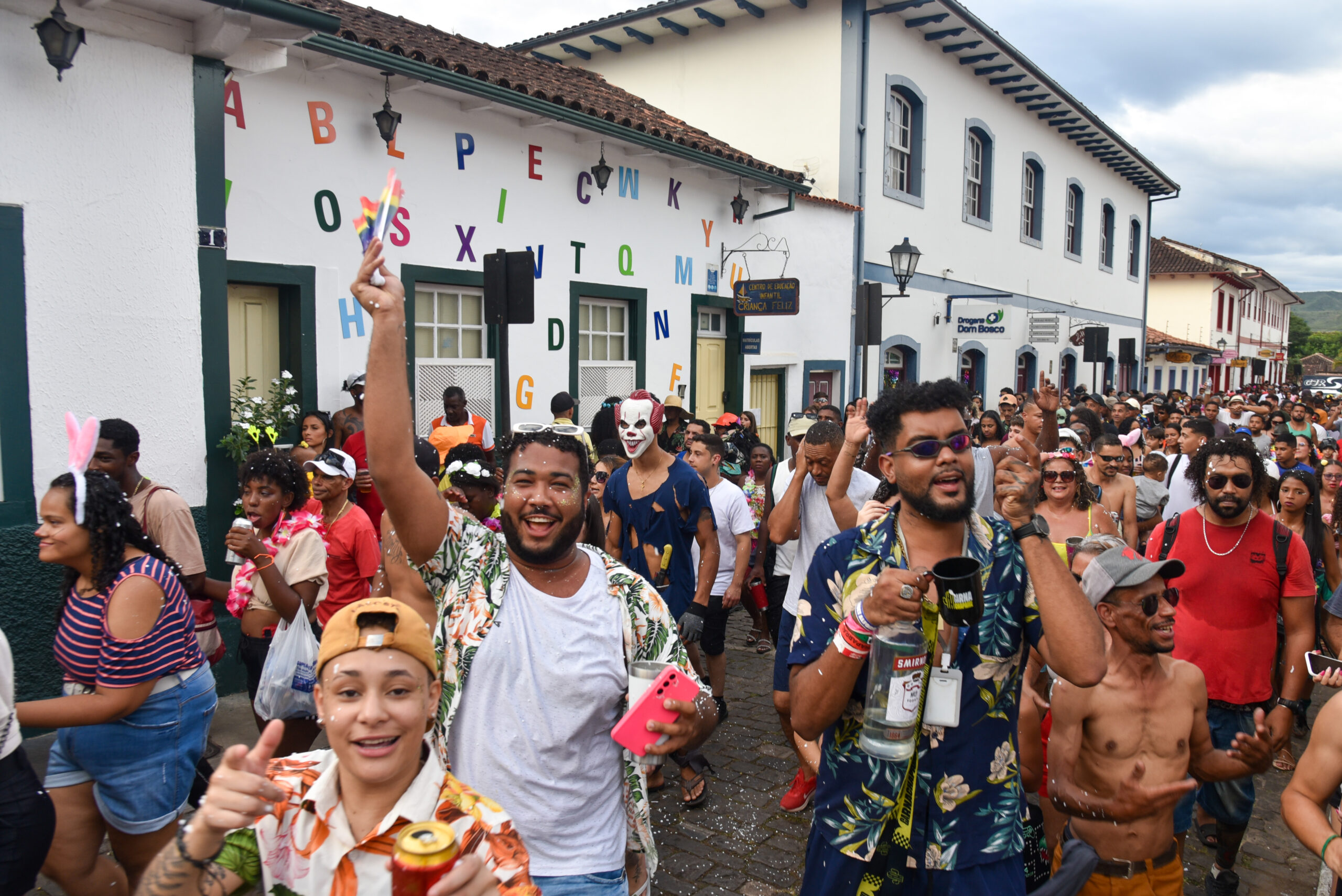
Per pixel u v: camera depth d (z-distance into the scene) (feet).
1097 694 9.45
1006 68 57.67
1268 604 13.42
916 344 54.49
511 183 28.35
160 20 17.85
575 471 7.72
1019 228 67.56
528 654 7.37
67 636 9.85
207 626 14.92
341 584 13.62
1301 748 18.97
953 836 7.40
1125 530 21.15
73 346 17.07
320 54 21.90
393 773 5.56
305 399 22.68
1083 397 48.37
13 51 16.01
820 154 47.42
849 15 45.96
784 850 14.12
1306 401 61.82
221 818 4.94
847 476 14.74
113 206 17.46
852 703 7.68
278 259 21.98
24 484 16.56
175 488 18.72
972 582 6.72
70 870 10.12
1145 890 9.46
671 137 32.24
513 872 5.76
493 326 28.48
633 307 34.27
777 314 37.42
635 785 7.91
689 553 16.88
